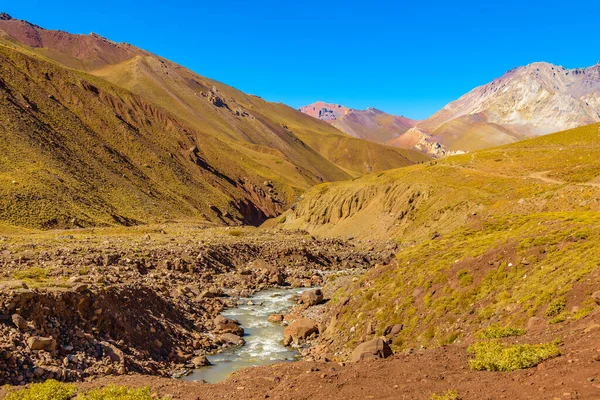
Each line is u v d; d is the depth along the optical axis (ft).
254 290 200.03
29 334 81.25
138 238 289.12
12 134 437.17
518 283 95.40
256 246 291.58
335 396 58.70
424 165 478.18
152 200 520.42
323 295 173.78
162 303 127.65
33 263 164.25
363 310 119.65
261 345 119.85
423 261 126.52
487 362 60.13
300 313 151.74
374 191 447.83
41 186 369.09
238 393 65.57
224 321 131.75
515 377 54.85
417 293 111.55
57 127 534.78
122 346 95.45
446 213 331.98
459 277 108.06
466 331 91.35
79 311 94.12
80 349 86.84
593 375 48.52
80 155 507.71
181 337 116.57
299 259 276.41
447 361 66.64
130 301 111.55
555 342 62.44
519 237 110.22
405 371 64.59
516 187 315.78
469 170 401.49
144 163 622.13
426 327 100.22
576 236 99.04
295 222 517.96
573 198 217.97
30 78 614.34
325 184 550.77
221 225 561.02
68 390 67.46
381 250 327.26
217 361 106.11
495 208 281.33
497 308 91.04
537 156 415.03
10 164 385.91
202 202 618.03
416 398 54.39
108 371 83.76
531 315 80.74
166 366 99.35
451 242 137.80
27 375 73.36
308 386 63.36
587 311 71.10
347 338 112.68
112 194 466.70
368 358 76.07
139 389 66.54
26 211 321.93
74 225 338.34
